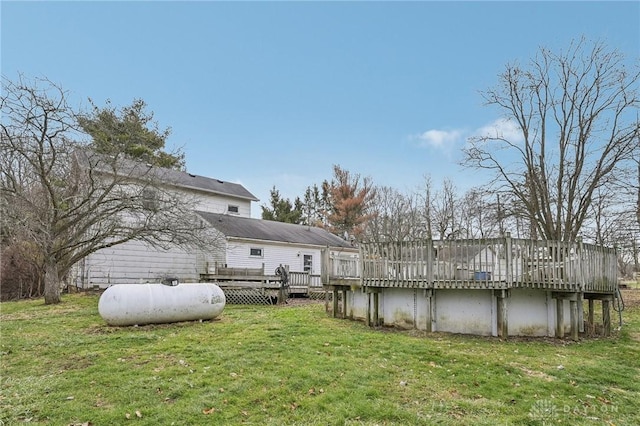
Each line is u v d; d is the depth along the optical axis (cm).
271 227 2552
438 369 630
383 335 878
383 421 438
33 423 416
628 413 490
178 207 1583
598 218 1802
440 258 915
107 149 1523
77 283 1878
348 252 2750
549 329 932
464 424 435
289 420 434
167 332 869
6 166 1365
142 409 452
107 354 676
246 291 1598
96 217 1438
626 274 2941
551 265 890
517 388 555
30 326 941
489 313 907
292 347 734
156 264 2097
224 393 499
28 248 1733
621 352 806
